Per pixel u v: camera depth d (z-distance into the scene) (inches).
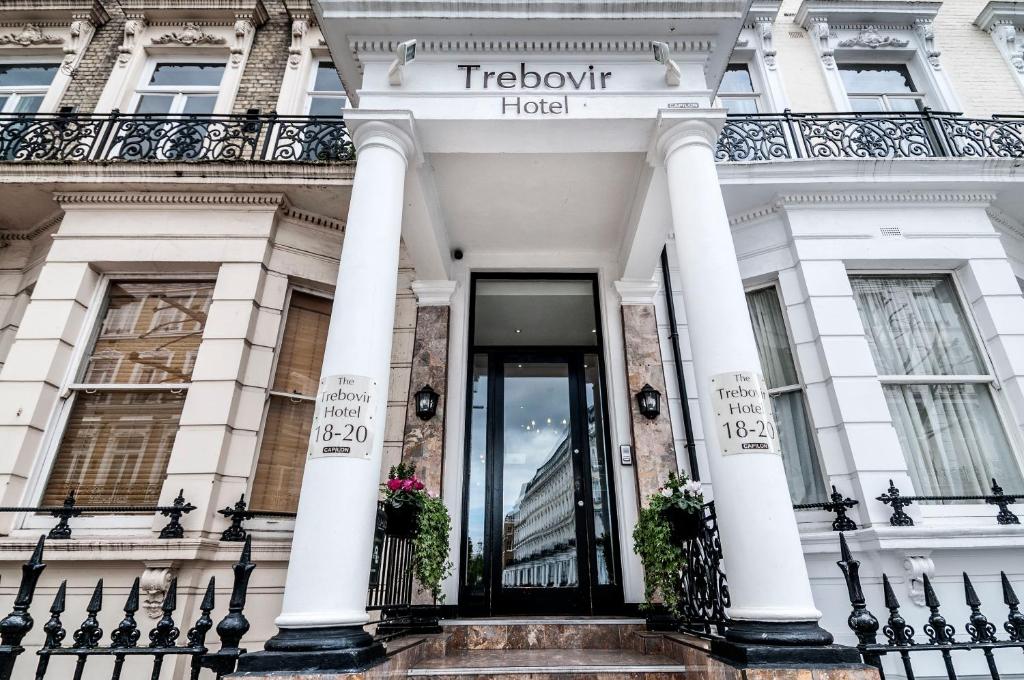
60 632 93.2
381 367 124.0
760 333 223.6
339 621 101.7
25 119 230.1
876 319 214.2
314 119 235.5
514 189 193.2
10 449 180.1
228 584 171.5
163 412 196.1
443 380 208.1
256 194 217.6
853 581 103.3
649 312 220.7
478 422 226.8
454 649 163.8
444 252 211.8
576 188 193.2
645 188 178.5
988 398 202.5
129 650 92.5
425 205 179.2
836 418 194.1
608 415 217.5
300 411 208.8
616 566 199.6
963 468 192.4
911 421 199.5
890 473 181.6
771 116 248.1
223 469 183.5
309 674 93.6
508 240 226.2
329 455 112.1
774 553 107.6
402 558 162.7
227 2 287.4
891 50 293.0
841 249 214.8
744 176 217.8
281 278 215.2
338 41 158.6
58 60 288.2
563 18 153.0
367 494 112.7
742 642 103.9
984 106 273.3
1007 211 231.0
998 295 208.2
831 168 217.3
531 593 202.2
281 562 180.7
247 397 194.9
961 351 209.5
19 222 232.1
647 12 153.6
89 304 207.3
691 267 135.4
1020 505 184.5
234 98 269.6
